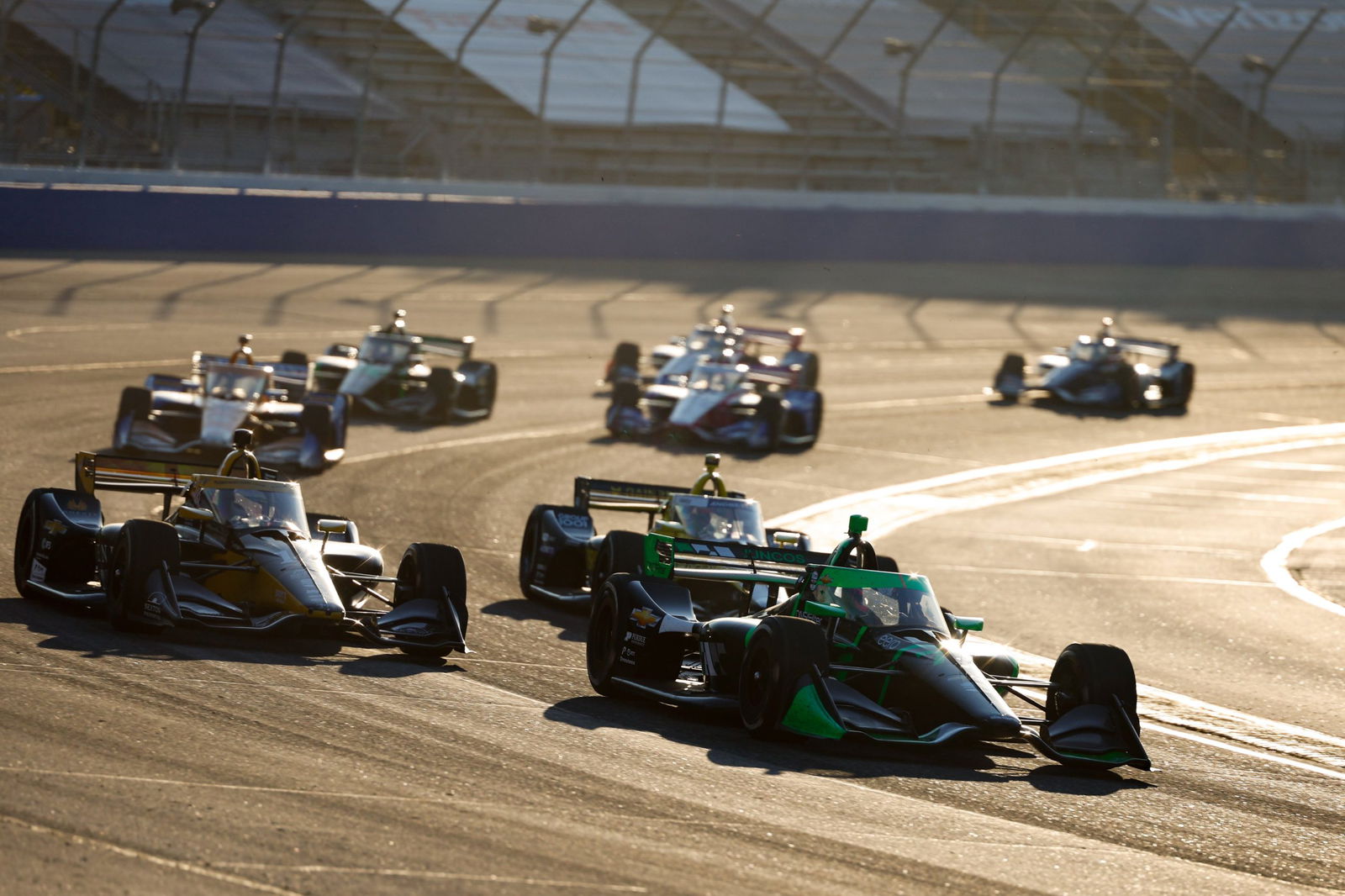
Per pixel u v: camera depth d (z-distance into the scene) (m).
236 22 174.62
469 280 146.50
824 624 34.88
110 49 161.00
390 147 167.25
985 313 150.38
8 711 28.55
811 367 108.44
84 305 120.12
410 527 63.59
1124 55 190.25
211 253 146.12
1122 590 62.78
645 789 27.48
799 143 184.50
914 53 191.25
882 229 169.62
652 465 84.25
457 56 167.38
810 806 27.30
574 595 50.75
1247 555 72.81
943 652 33.22
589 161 176.62
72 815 22.45
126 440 72.12
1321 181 185.88
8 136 151.50
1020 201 177.50
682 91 185.00
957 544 71.00
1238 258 176.00
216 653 36.84
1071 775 32.47
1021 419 110.44
